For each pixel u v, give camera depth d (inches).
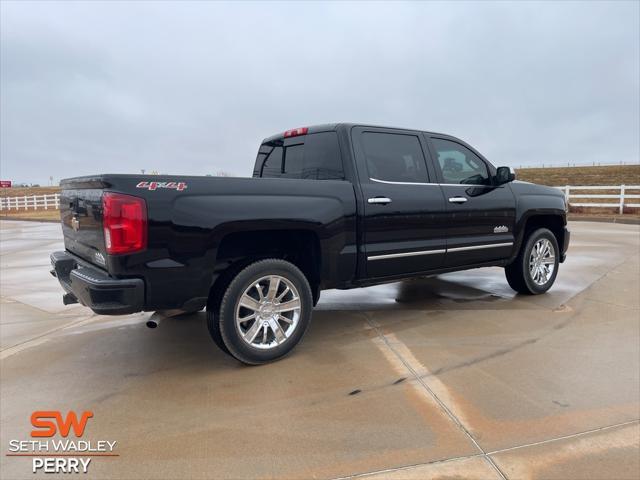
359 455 97.2
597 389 125.0
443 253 186.5
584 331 171.5
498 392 123.9
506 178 199.6
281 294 146.6
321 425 108.9
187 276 127.3
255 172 210.1
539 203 221.0
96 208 127.2
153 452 99.6
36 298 243.6
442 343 161.2
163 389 129.3
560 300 217.9
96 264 134.7
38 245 495.8
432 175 186.5
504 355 149.2
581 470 91.4
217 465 94.7
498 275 284.7
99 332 182.1
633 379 130.9
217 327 136.4
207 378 135.9
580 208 751.1
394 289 248.1
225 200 132.3
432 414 113.0
